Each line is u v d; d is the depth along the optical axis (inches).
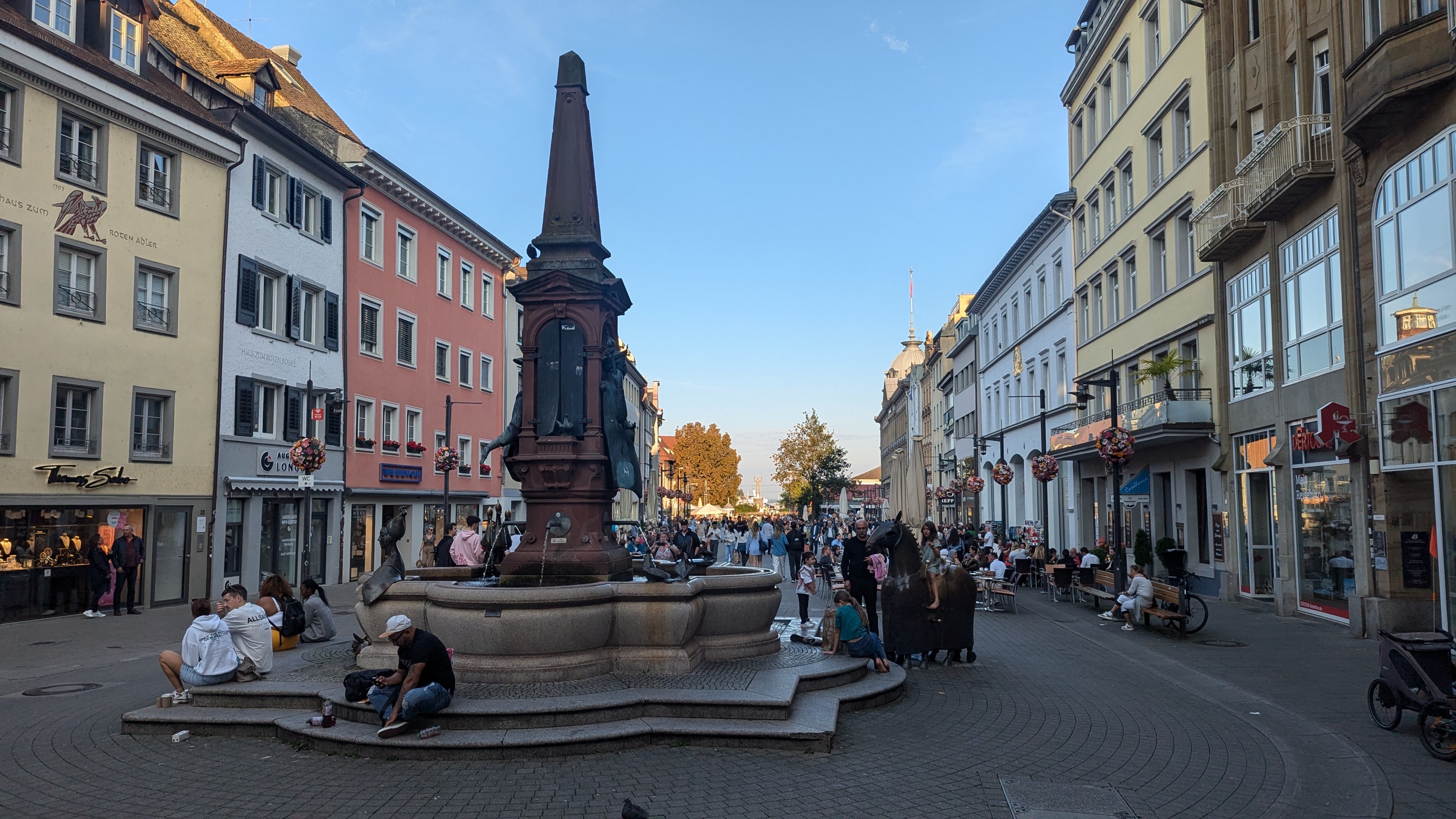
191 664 364.8
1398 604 583.2
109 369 851.4
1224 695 415.5
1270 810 257.8
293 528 1119.6
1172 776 289.3
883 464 4594.0
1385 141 589.3
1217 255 871.7
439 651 315.9
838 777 284.5
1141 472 1148.5
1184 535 1010.7
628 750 309.3
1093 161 1362.0
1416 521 572.7
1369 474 608.4
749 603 425.1
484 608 364.2
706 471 4330.7
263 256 1063.0
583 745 304.0
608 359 452.8
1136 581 665.6
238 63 1099.9
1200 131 976.3
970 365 2297.0
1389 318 587.2
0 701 410.6
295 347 1127.0
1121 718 368.2
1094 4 1326.3
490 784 273.6
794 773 287.7
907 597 501.0
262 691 355.3
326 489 1171.9
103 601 799.1
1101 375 1309.1
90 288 845.8
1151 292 1119.6
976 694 416.2
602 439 442.3
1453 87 516.4
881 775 287.4
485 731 311.9
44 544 784.3
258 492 1029.8
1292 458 740.0
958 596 504.1
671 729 315.9
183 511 933.8
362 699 330.3
